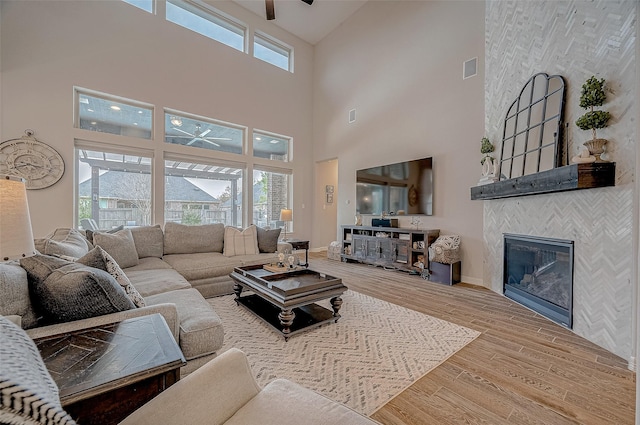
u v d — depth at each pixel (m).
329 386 1.62
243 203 6.00
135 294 1.52
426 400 1.52
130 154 4.61
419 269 4.37
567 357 1.97
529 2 2.97
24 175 3.74
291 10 5.90
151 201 4.85
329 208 7.31
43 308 1.14
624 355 1.93
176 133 5.15
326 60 6.70
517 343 2.17
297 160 6.77
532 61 2.92
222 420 0.81
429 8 4.64
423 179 4.64
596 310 2.16
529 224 2.96
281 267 3.02
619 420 1.38
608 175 2.03
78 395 0.68
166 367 0.81
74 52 4.09
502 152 3.42
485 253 3.78
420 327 2.45
